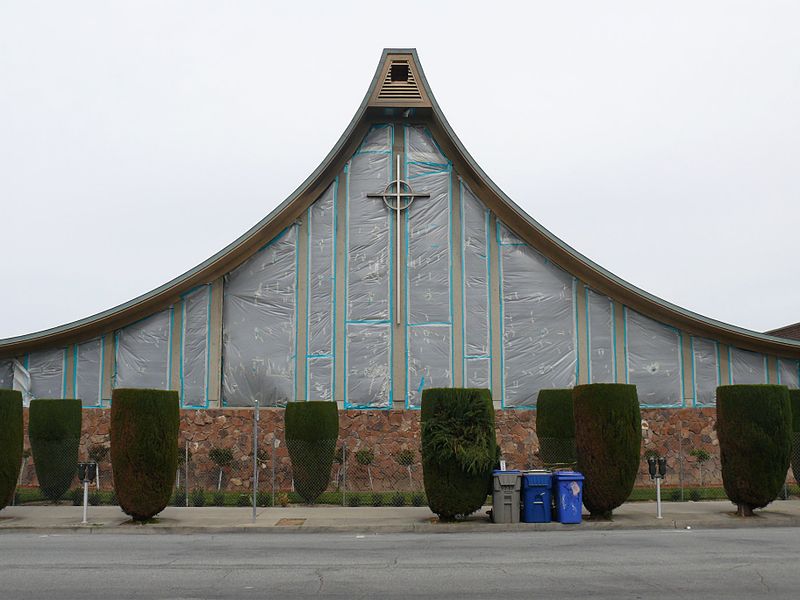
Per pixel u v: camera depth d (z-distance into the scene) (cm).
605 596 1141
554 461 2755
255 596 1153
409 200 3216
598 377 3130
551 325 3153
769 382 3133
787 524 2092
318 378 3105
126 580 1285
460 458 2067
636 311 3167
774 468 2125
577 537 1861
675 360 3141
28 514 2261
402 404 3092
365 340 3133
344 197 3225
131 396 2095
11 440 2145
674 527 2062
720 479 3062
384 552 1611
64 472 2597
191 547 1706
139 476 2073
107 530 2012
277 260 3180
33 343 3072
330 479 2816
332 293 3159
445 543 1766
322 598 1138
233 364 3111
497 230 3212
